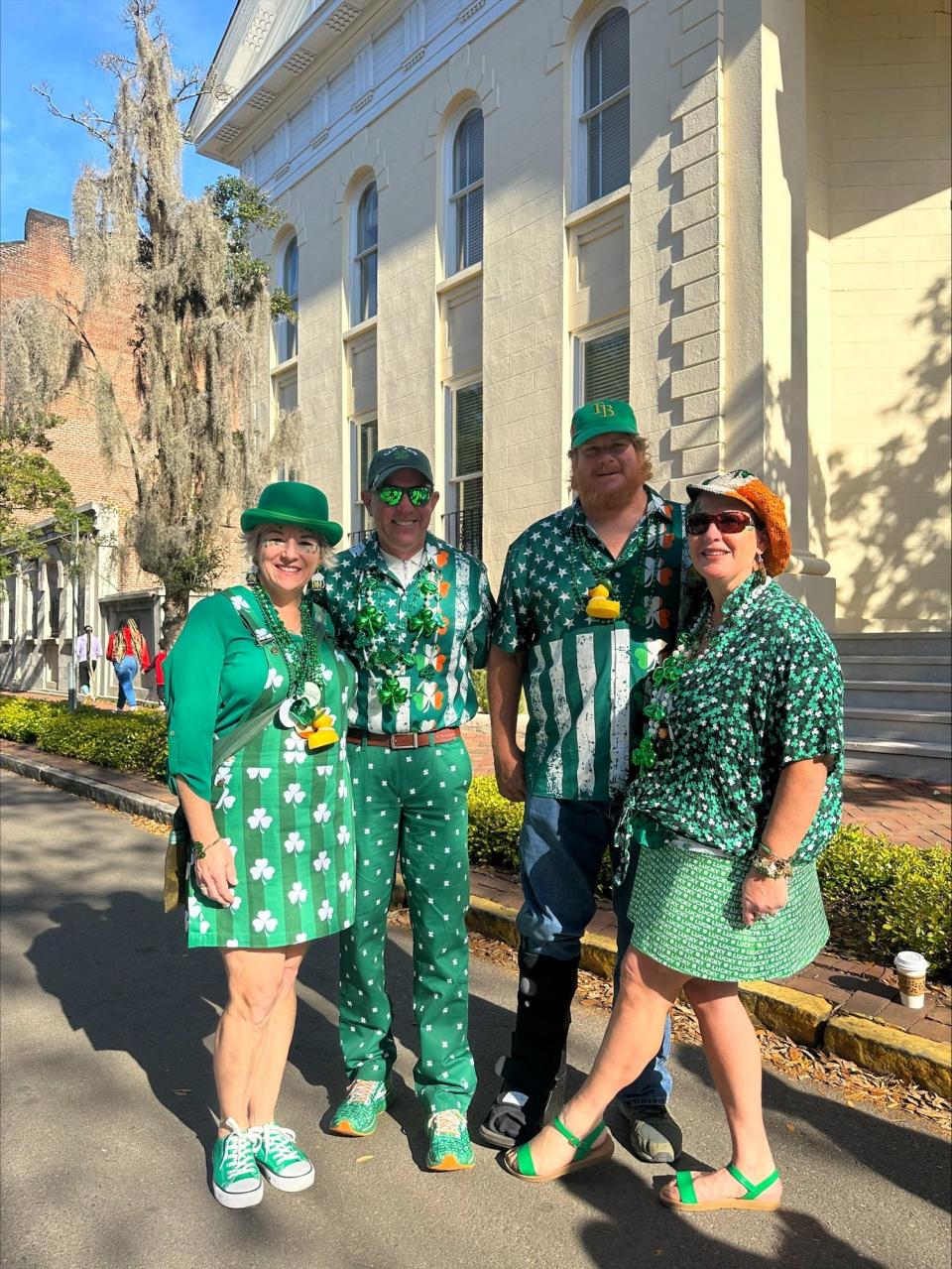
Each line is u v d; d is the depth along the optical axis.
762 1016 3.45
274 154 17.11
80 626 20.50
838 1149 2.76
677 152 9.76
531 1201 2.56
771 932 2.27
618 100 10.88
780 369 9.29
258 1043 2.66
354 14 14.54
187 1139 2.91
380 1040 2.94
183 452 9.58
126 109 9.63
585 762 2.69
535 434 11.71
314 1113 3.05
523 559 2.83
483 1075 3.27
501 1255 2.35
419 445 13.77
